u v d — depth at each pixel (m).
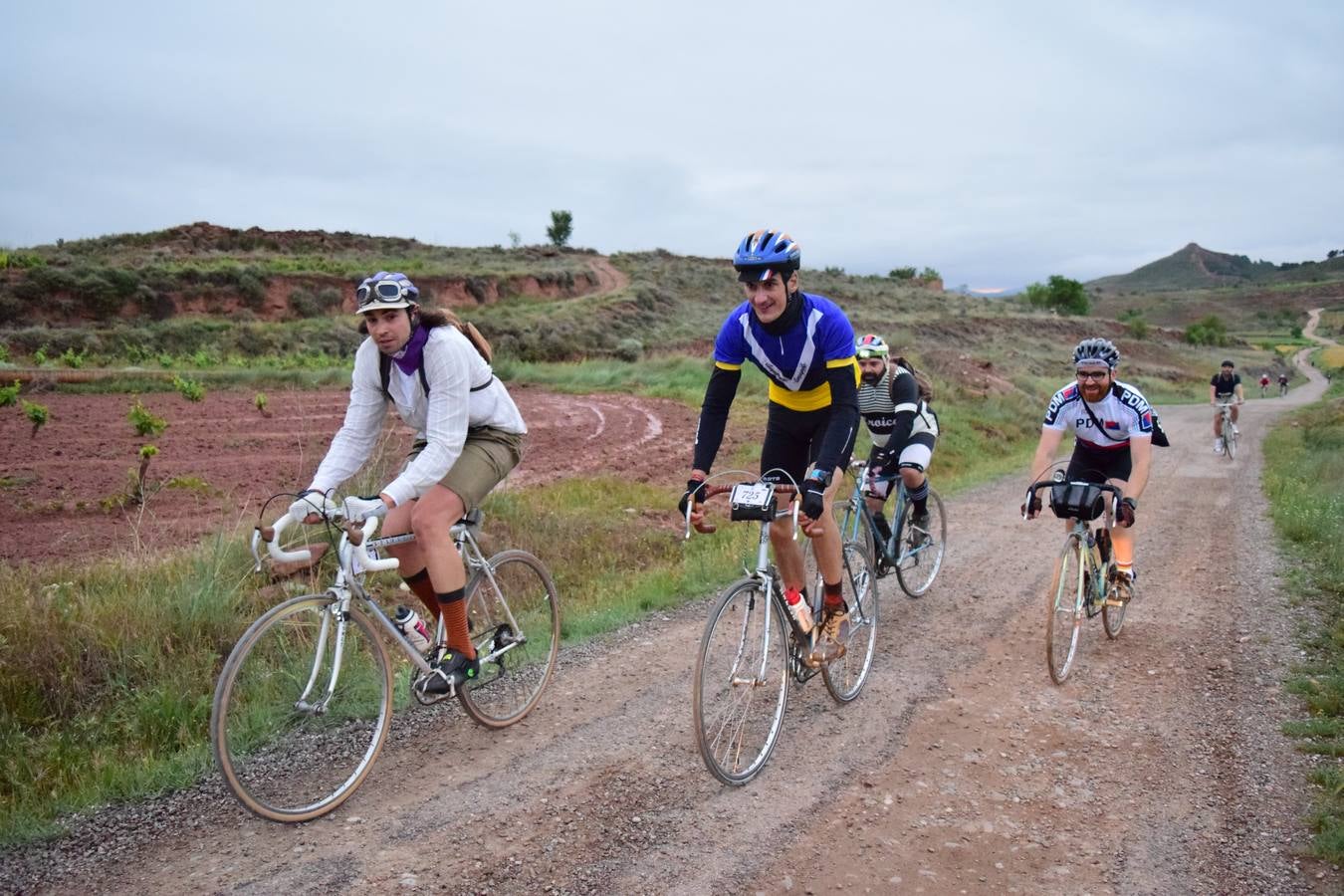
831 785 3.76
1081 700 4.70
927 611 6.42
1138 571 7.48
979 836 3.35
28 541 7.27
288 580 6.07
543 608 4.83
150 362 25.28
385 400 3.90
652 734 4.28
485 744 4.18
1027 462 15.66
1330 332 145.88
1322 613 6.00
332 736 3.99
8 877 3.12
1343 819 3.32
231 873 3.11
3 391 12.46
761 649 3.93
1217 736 4.18
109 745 4.23
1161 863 3.15
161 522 7.93
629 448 13.68
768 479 3.93
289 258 48.22
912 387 6.27
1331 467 12.93
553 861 3.18
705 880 3.08
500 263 58.97
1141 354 67.75
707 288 59.41
